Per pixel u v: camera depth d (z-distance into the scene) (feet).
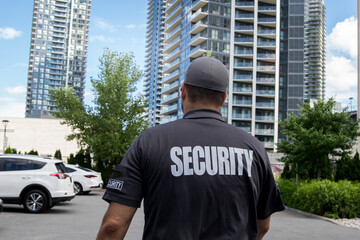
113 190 5.24
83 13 639.76
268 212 5.95
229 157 5.37
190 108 5.93
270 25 272.92
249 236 5.40
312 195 43.27
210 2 260.83
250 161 5.53
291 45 303.68
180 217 4.96
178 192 5.04
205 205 5.05
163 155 5.23
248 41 264.72
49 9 619.26
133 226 32.07
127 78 99.40
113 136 91.56
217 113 5.88
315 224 35.73
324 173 65.36
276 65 265.95
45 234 26.22
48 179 37.29
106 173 96.02
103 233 5.18
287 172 73.56
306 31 572.10
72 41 625.82
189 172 5.13
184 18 289.33
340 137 52.80
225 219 5.10
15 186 36.81
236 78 259.39
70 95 101.96
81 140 101.35
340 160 73.87
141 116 100.78
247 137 5.82
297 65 300.40
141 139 5.46
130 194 5.18
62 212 39.19
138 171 5.27
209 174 5.16
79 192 65.05
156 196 5.12
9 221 31.50
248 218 5.40
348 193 40.55
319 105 56.49
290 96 297.33
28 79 595.06
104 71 101.14
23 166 37.50
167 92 314.55
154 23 528.22
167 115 311.47
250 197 5.39
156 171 5.16
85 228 29.32
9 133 194.08
